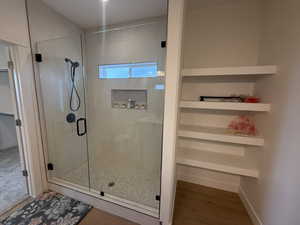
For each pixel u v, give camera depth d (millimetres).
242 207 1806
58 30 2088
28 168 1862
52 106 2084
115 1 1806
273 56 1362
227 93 1938
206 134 1657
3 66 2521
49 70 2014
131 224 1537
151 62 2025
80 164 2496
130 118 2402
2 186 2051
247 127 1690
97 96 2598
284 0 1202
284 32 1190
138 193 1827
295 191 1006
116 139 2566
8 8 1533
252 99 1573
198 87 2045
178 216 1666
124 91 2400
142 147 2311
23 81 1725
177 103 1301
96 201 1738
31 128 1832
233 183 2066
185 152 2023
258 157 1545
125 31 2219
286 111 1126
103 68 2467
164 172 1360
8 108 3021
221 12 1850
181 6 1112
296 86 1025
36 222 1525
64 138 2270
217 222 1594
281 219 1143
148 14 2012
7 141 3336
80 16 2115
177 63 1168
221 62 1921
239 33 1810
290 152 1065
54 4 1889
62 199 1871
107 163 2594
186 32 1970
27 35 1735
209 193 2049
